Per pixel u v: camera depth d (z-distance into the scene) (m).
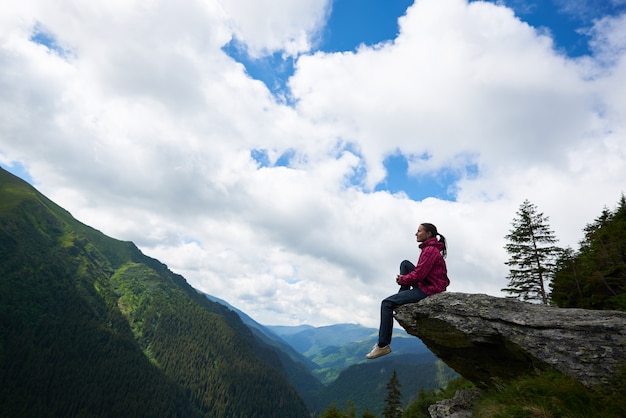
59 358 183.50
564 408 4.79
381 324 7.04
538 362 5.63
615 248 22.95
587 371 5.04
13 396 150.50
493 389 6.67
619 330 5.28
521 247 28.95
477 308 6.48
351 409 40.62
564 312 6.00
